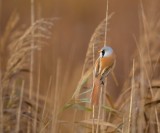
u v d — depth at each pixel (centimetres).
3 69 1384
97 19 2941
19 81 1317
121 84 1633
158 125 1034
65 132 1149
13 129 1212
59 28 2488
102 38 1020
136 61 1325
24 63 1291
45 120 1088
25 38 1256
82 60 2197
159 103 1116
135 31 2564
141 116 1034
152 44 1338
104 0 3119
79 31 2672
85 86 1141
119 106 1184
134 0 3028
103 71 811
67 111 1245
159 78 1273
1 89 1209
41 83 1427
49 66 1511
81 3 3059
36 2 2641
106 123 1021
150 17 1444
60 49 2120
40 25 1238
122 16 2833
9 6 2667
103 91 1021
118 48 2200
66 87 1377
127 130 984
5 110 1230
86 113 1129
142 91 1063
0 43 1434
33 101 1248
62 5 2973
